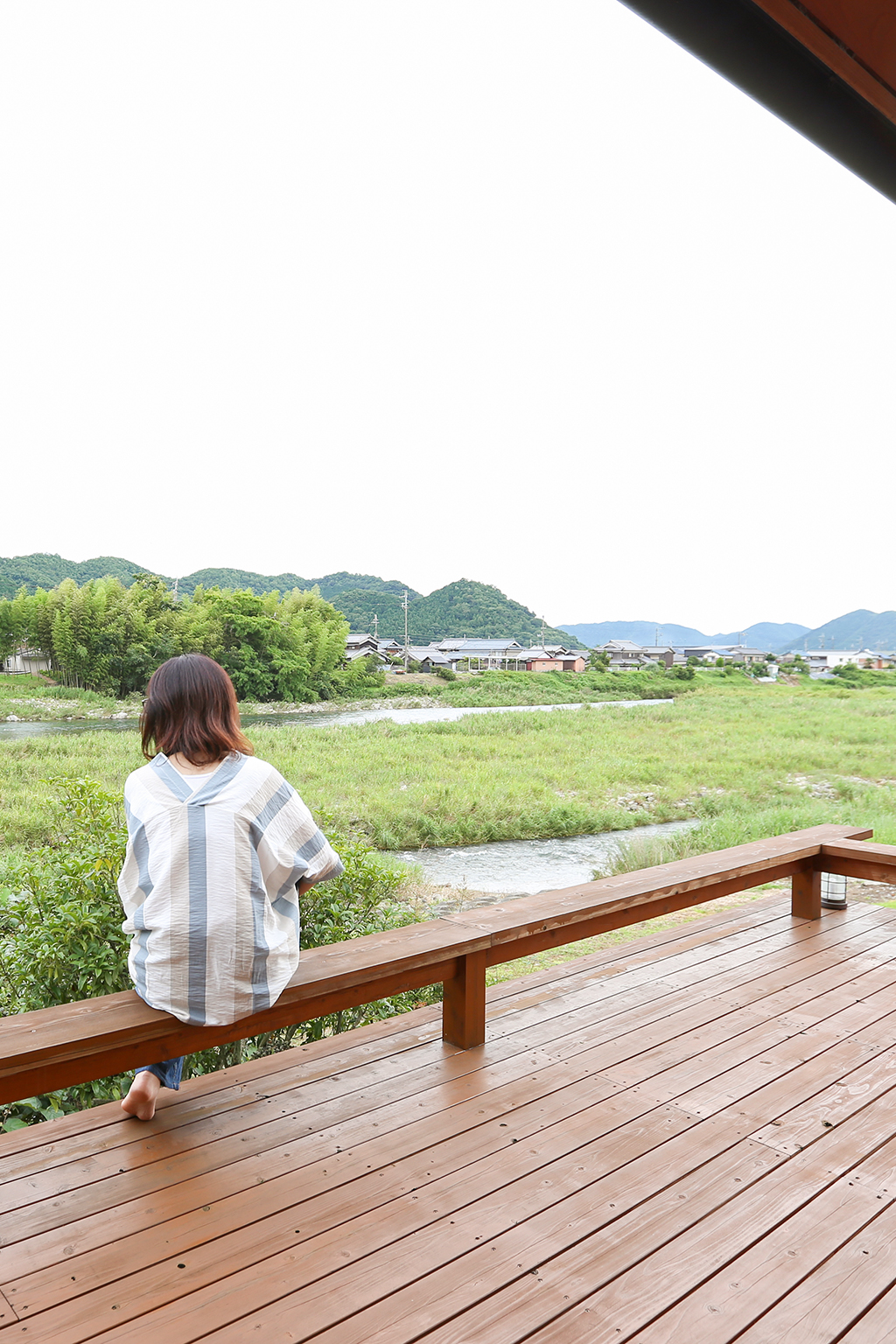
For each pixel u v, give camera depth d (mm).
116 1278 1751
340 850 4145
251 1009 2076
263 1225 1931
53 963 3115
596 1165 2211
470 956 2857
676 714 30875
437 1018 3172
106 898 3229
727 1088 2656
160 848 2049
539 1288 1750
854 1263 1854
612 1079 2703
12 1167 2137
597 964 3807
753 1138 2359
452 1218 1975
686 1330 1644
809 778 17375
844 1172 2203
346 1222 1948
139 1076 2328
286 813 2191
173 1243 1861
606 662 79688
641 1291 1750
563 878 9664
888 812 12125
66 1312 1653
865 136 1391
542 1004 3328
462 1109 2490
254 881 2092
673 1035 3045
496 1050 2906
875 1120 2479
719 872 3633
